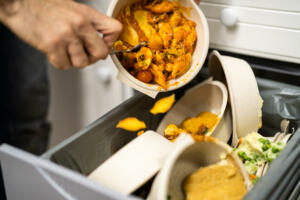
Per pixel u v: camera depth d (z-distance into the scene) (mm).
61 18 492
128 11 683
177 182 525
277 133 769
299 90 777
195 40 711
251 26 776
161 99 797
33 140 1036
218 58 743
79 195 467
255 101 726
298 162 569
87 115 1151
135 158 559
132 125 710
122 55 667
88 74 1066
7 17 498
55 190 495
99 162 666
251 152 691
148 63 657
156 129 813
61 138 1160
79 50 520
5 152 522
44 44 497
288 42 751
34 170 503
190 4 684
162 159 536
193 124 781
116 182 523
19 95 947
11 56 896
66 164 582
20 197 576
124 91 1046
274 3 726
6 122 1004
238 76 717
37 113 1008
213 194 504
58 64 526
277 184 490
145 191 571
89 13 544
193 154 536
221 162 530
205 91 814
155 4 699
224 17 781
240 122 712
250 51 808
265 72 805
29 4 492
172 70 681
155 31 689
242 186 514
